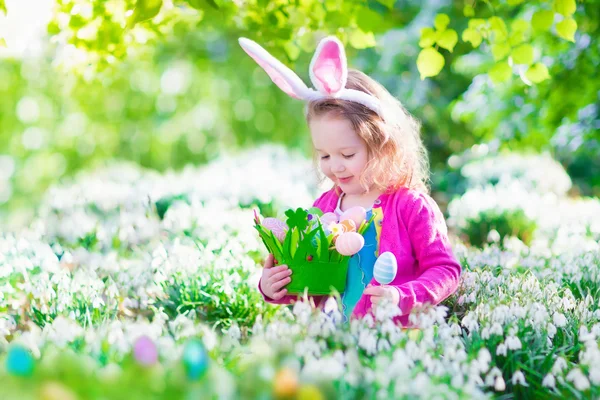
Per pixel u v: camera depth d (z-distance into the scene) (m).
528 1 7.47
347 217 3.77
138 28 6.62
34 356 2.99
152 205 9.27
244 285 5.09
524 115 11.36
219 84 23.59
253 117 24.03
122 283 5.56
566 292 4.19
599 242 7.20
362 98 3.76
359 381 2.52
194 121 24.42
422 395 2.46
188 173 12.97
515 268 5.47
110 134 24.03
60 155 23.92
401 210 3.78
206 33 17.83
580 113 10.93
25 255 5.89
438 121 16.78
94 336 3.25
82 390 2.15
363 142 3.73
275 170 13.48
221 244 6.11
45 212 9.50
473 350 3.07
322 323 3.10
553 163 12.64
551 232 9.12
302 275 3.65
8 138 23.48
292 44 6.85
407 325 3.54
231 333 3.63
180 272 5.28
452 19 13.55
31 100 22.31
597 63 9.89
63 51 6.36
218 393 2.19
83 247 7.31
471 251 6.09
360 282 3.73
